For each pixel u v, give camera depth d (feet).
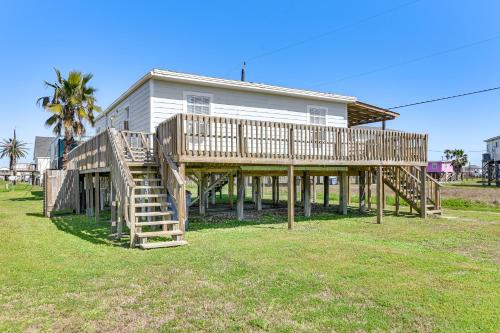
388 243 26.17
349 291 14.93
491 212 48.96
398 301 13.75
